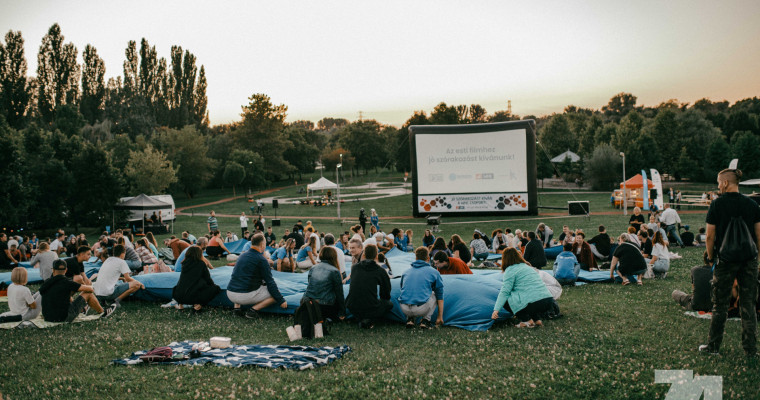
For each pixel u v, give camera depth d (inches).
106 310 353.1
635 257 447.5
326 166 4953.3
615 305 360.5
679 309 339.9
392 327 316.2
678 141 3341.5
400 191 2923.2
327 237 442.3
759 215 225.5
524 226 1246.9
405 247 776.9
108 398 198.2
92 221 1624.0
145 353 252.2
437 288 313.4
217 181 3966.5
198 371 225.3
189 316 350.0
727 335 265.6
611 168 2815.0
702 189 2564.0
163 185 2369.6
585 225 1221.1
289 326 311.9
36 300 339.6
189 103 4864.7
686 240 791.7
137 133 3890.3
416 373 222.2
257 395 197.3
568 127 4040.4
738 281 232.8
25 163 1547.7
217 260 746.8
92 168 1593.3
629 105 7760.8
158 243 1225.4
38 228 1614.2
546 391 199.0
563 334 282.7
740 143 3029.0
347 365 234.1
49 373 230.1
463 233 1157.7
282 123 4269.2
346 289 365.1
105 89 4222.4
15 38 3142.2
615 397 190.5
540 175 3191.4
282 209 2206.0
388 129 6112.2
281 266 526.3
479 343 268.8
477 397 195.3
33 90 3609.7
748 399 184.4
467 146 1189.1
